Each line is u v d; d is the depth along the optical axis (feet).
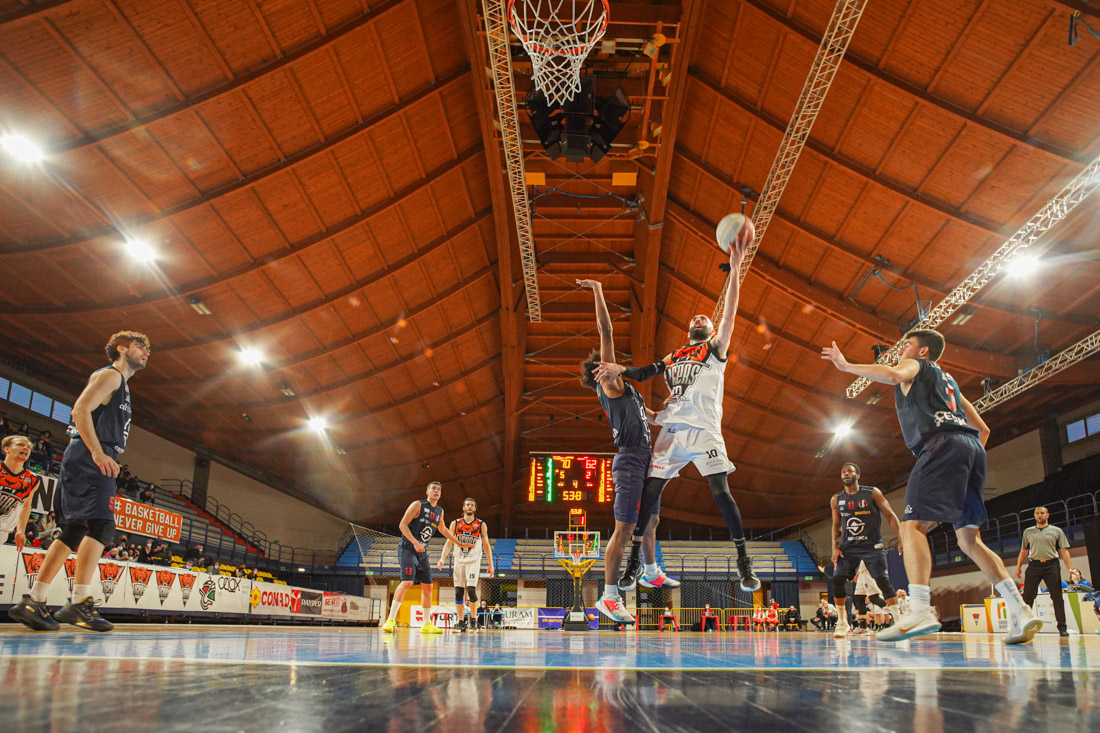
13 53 49.96
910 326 75.46
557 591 116.06
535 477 111.55
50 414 87.20
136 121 57.31
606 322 18.13
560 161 81.76
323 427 109.91
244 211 69.15
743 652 12.60
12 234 64.28
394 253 83.10
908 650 14.32
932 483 15.30
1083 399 87.30
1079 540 72.59
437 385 108.47
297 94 61.93
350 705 4.36
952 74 54.65
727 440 116.98
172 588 52.47
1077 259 60.44
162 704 4.21
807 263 77.56
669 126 69.87
